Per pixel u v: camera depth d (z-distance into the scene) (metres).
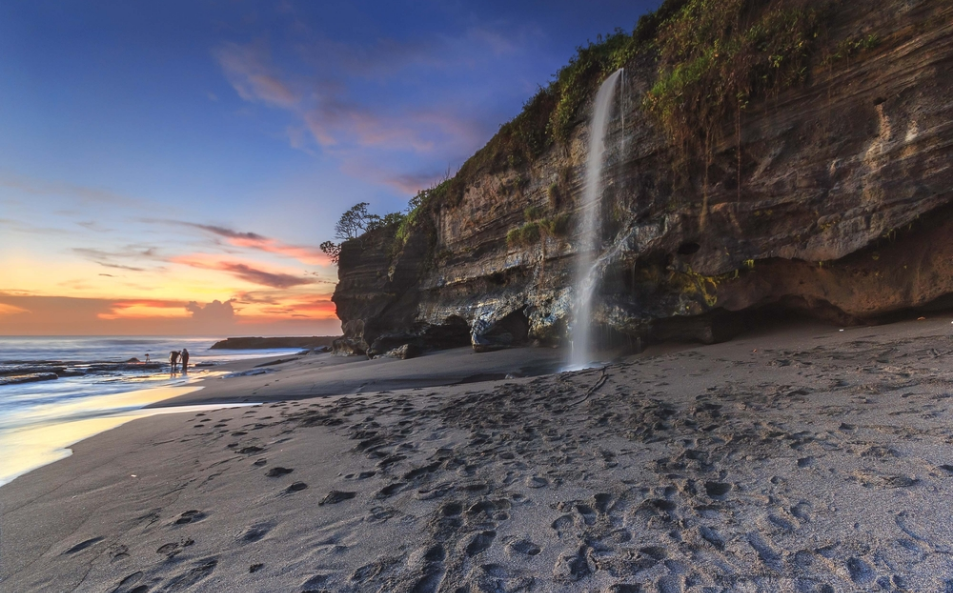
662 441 3.82
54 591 2.38
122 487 3.99
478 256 15.79
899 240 6.28
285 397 9.74
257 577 2.36
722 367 6.47
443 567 2.30
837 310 7.43
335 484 3.60
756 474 2.97
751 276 8.08
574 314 10.80
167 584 2.36
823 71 6.89
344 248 24.42
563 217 11.71
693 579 2.00
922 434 3.09
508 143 13.90
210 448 5.08
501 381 8.66
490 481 3.38
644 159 9.59
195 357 38.59
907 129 6.05
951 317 6.09
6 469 4.93
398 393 8.20
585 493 3.01
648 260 9.35
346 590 2.17
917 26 5.95
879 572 1.88
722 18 8.31
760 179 7.64
